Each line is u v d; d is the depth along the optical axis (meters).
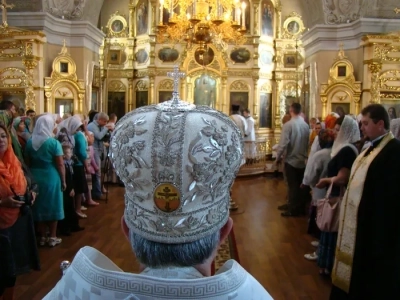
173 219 0.93
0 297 3.08
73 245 5.62
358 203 3.07
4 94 11.40
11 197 3.51
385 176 2.97
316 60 12.89
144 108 1.03
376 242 2.96
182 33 9.89
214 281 0.86
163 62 16.06
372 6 11.94
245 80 16.11
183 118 0.95
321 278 4.60
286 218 7.27
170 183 0.92
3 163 3.61
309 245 5.77
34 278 4.47
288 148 7.31
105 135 8.52
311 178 4.95
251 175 12.33
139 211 0.96
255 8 15.91
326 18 12.73
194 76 16.05
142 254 0.96
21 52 11.19
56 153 5.27
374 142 3.12
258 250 5.55
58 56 11.95
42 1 11.61
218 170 0.94
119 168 0.99
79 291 0.89
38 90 11.38
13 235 3.61
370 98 11.59
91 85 13.09
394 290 2.92
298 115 7.34
